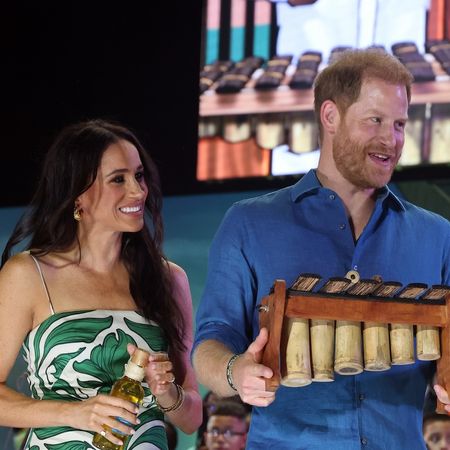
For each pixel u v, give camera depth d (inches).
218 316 320.5
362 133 316.2
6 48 580.4
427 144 578.9
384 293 291.7
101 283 349.4
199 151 593.3
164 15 587.8
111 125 361.1
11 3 578.9
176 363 357.7
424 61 578.6
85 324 339.6
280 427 310.8
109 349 339.0
